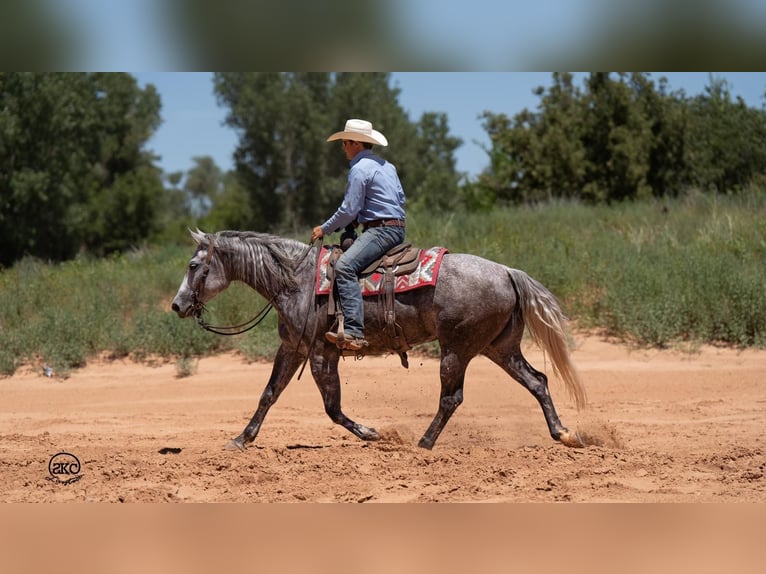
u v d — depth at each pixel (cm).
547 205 3030
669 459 991
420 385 1507
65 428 1283
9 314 1947
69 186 4453
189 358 1706
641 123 3628
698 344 1659
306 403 1430
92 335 1772
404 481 910
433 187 5781
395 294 1017
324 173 5616
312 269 1062
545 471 941
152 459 1032
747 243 2091
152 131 6619
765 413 1262
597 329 1783
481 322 1012
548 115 3903
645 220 2419
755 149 3488
